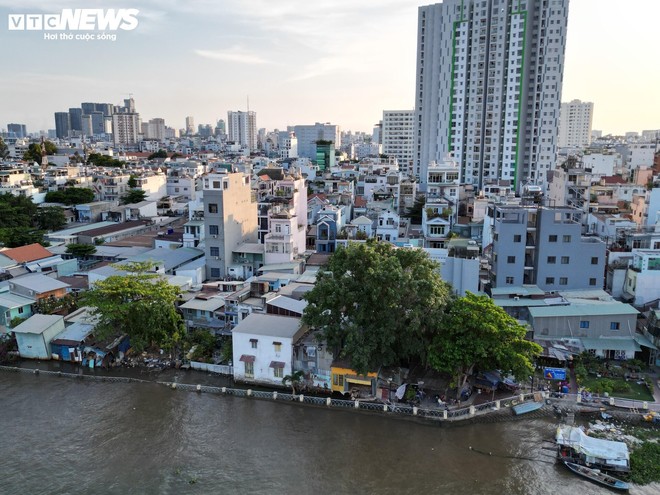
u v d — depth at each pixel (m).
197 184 152.38
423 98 188.00
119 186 151.62
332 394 54.41
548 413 50.34
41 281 74.56
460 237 93.81
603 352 58.69
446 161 128.62
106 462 44.81
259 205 100.31
